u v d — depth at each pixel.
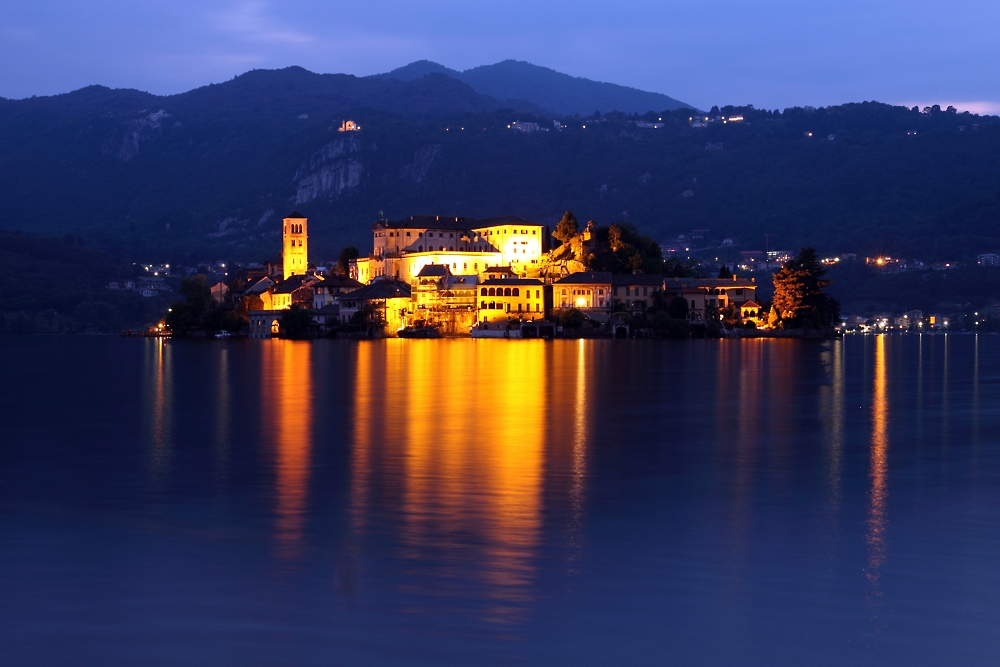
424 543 43.25
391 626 33.28
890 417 93.31
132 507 50.84
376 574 38.66
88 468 63.06
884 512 49.78
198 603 35.44
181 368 170.38
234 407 101.88
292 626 33.28
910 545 43.22
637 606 35.19
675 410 98.25
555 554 41.50
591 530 45.66
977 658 31.14
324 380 139.50
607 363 177.62
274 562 40.28
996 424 87.94
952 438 78.12
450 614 34.41
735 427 84.56
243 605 35.22
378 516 48.47
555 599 35.84
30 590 36.81
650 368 163.88
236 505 51.25
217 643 31.89
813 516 48.75
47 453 69.69
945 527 46.53
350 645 31.72
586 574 38.72
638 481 58.09
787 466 63.88
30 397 114.62
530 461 65.56
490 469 62.25
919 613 34.69
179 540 43.84
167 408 101.19
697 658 31.03
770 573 38.97
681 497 53.38
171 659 30.72
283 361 190.12
